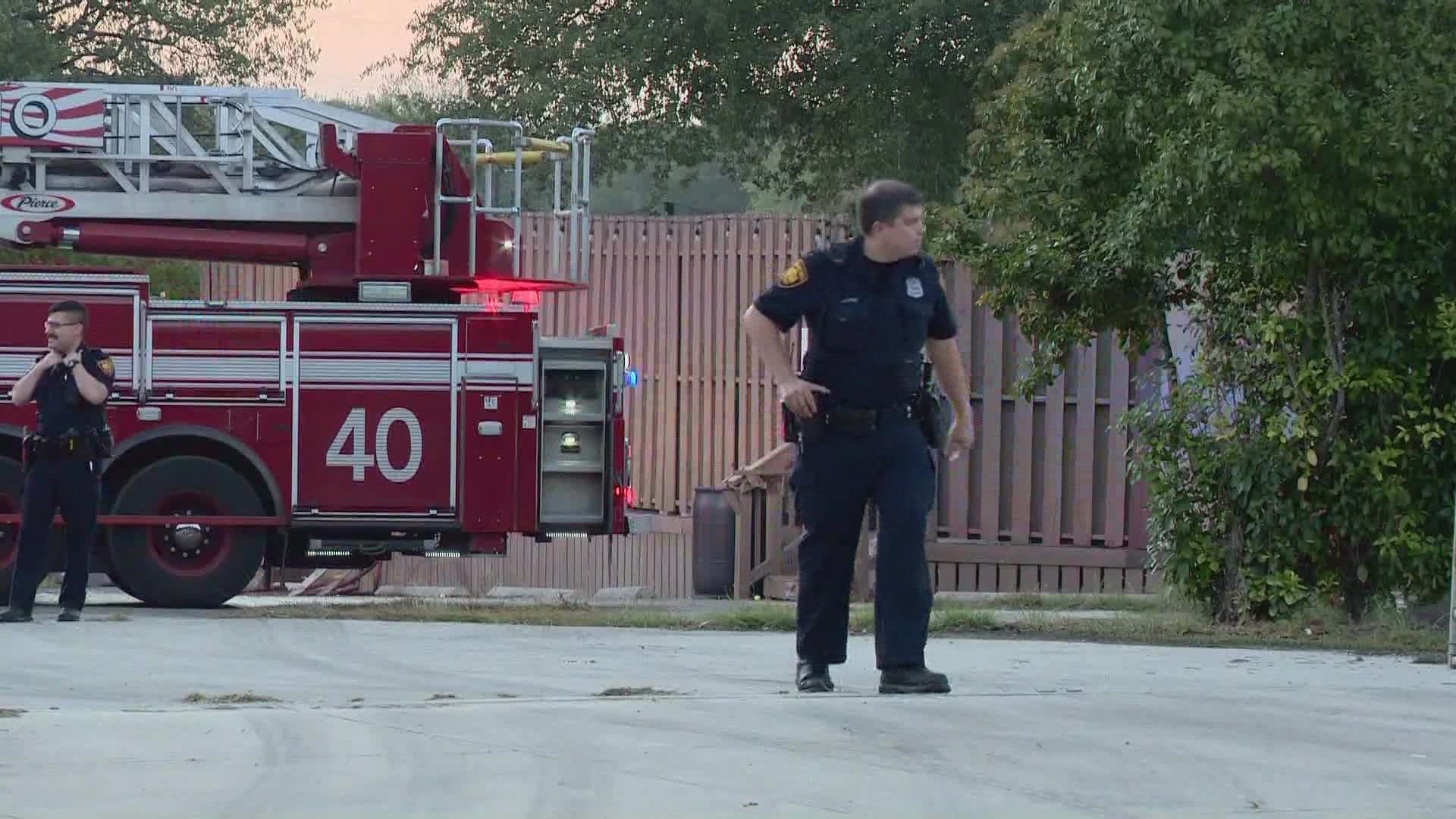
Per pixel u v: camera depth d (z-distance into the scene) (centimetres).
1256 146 3531
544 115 9556
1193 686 2455
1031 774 1709
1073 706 2136
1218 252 3856
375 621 3981
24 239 4841
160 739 1862
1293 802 1598
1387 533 3769
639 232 7150
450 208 4838
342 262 4872
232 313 4600
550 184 9656
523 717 2017
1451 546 3753
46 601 4981
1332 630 3716
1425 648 3384
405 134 4784
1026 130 4425
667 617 4031
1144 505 6209
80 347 3847
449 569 7019
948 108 9519
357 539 4694
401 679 2664
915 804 1567
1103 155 4309
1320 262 3744
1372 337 3812
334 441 4634
